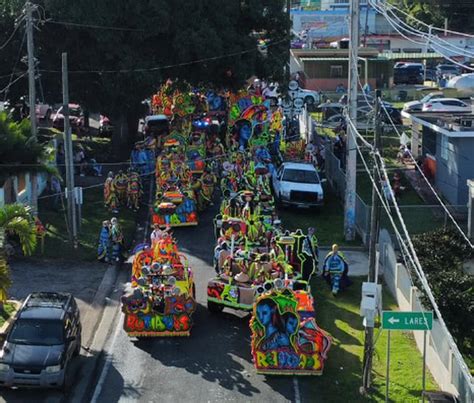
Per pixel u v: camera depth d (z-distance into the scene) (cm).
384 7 3762
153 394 2078
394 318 1881
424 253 2673
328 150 4697
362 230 3509
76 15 4472
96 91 4878
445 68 8300
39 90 4862
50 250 3266
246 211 2978
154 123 5178
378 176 2134
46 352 2075
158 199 3697
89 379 2170
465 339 2302
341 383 2147
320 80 7912
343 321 2597
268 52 5253
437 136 4241
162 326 2430
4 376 2044
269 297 2186
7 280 2350
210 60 4744
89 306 2719
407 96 7519
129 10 4566
